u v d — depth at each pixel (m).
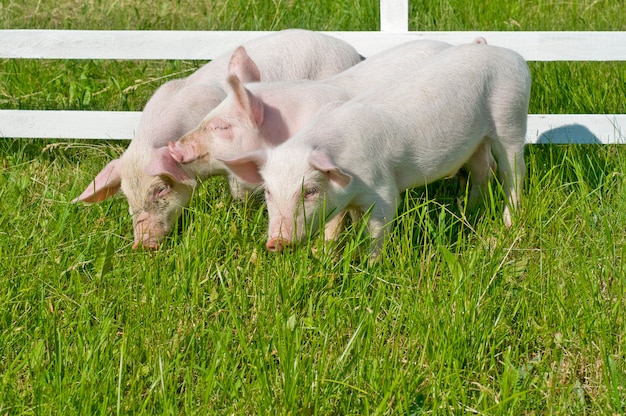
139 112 6.86
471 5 8.86
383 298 4.59
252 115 5.41
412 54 5.98
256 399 3.95
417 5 8.86
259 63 6.27
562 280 4.78
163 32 6.78
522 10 8.81
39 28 8.81
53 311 4.62
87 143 7.09
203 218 5.43
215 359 4.06
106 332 4.29
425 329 4.29
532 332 4.41
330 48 6.46
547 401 3.93
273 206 4.88
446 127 5.40
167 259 5.10
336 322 4.41
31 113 6.86
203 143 5.44
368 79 5.89
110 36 6.79
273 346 4.26
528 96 5.81
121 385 4.04
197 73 6.30
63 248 5.15
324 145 4.98
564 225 5.12
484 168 5.88
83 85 7.76
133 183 5.57
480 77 5.55
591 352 4.21
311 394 3.95
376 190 5.16
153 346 4.34
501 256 4.98
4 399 3.99
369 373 4.09
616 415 3.85
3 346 4.40
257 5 9.02
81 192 6.09
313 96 5.63
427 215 5.19
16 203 5.71
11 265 4.93
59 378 4.00
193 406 3.95
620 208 5.41
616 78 7.38
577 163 6.07
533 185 5.75
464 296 4.45
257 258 4.93
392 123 5.25
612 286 4.70
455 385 3.99
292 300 4.56
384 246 4.96
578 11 8.82
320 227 4.91
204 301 4.70
